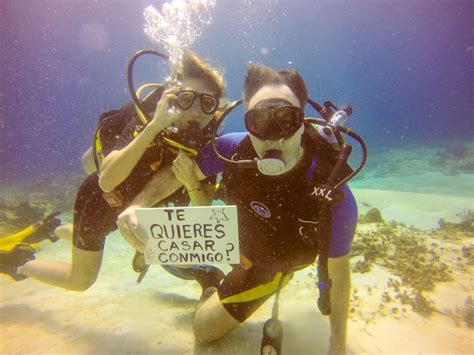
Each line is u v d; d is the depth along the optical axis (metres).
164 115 1.09
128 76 1.23
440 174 6.71
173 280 1.97
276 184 1.01
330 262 1.15
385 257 2.06
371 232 2.56
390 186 6.20
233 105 1.04
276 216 1.04
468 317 1.41
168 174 1.27
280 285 1.16
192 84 1.20
